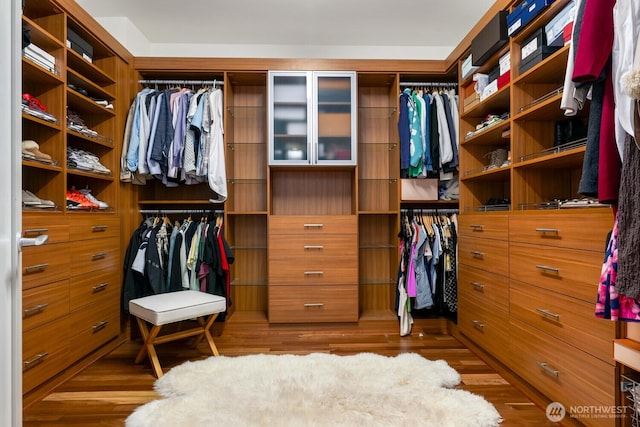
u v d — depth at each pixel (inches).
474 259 95.8
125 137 107.8
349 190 131.1
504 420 64.6
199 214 126.3
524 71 78.1
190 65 114.0
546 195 82.7
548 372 66.9
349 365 86.2
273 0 103.3
